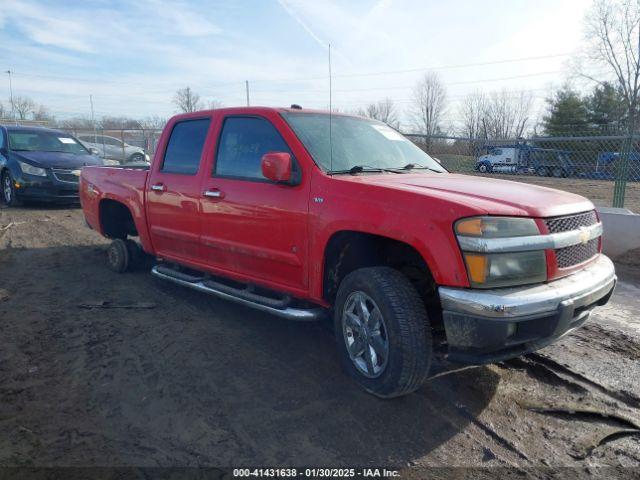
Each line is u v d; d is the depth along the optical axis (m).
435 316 3.56
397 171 4.05
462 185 3.49
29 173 10.64
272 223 3.83
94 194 6.09
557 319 2.91
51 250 7.45
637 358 4.06
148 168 5.45
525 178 10.76
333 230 3.40
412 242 3.00
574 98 37.59
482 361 2.90
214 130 4.49
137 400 3.27
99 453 2.72
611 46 36.44
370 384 3.28
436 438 2.93
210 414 3.12
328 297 3.70
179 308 5.00
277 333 4.41
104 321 4.62
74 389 3.39
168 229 4.92
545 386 3.57
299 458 2.72
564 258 3.16
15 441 2.80
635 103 36.34
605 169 9.63
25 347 4.03
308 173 3.66
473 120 40.12
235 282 4.82
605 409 3.28
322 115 4.36
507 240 2.85
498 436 2.96
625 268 6.81
